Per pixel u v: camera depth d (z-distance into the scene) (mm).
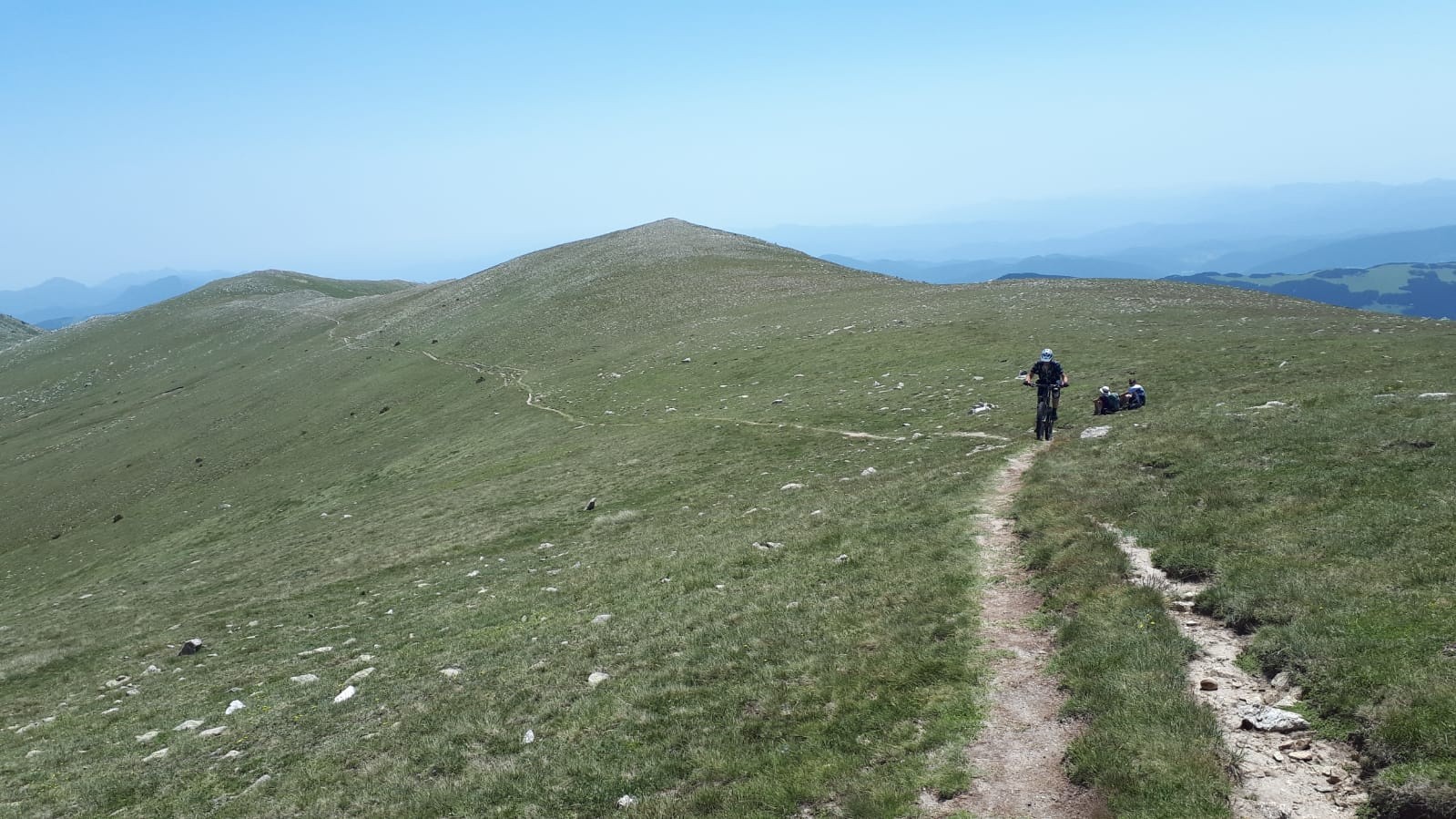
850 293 89000
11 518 82438
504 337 102125
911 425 37750
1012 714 10430
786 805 9578
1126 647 11102
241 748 15242
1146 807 8133
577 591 21438
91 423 123500
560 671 15352
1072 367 43531
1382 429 18141
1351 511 13969
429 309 137250
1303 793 7973
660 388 62188
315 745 14562
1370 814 7516
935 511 20312
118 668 24703
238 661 22641
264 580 35219
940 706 10906
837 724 11109
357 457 69438
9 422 140375
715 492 33562
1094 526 16188
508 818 10633
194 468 84125
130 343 182625
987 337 55500
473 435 64188
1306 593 11203
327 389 102375
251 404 106375
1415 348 37562
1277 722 9008
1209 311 58438
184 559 49031
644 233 158750
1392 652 9297
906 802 9133
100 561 58844
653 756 11406
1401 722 8125
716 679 13461
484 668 16672
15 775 16406
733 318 84438
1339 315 55094
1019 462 24359
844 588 16234
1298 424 20344
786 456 37469
